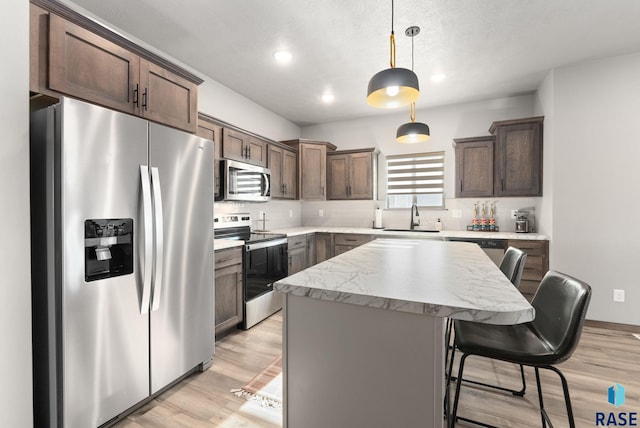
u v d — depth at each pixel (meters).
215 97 3.33
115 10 2.12
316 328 1.11
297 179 4.37
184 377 2.01
